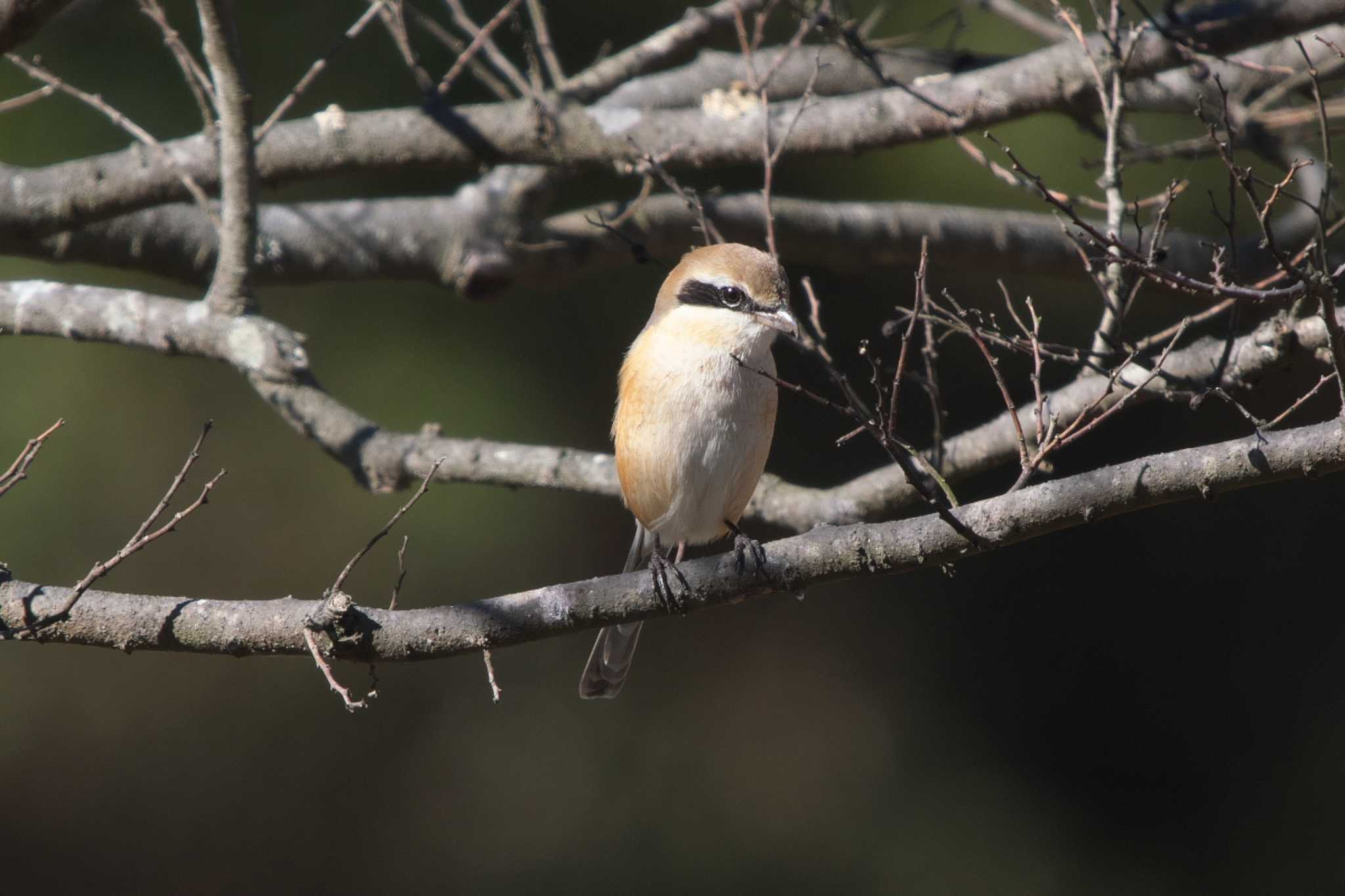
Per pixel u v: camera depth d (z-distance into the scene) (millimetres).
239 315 8602
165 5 12305
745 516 8719
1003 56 9805
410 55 8766
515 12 9586
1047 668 16266
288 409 8609
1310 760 15500
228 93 7938
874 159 13641
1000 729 16234
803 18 8406
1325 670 15734
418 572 14195
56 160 12188
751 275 7484
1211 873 15461
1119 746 15984
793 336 7379
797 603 16656
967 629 16516
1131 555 16391
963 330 6199
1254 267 9805
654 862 15422
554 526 14633
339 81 12711
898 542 5715
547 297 14094
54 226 8930
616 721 15875
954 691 16375
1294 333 6742
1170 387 7387
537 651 15648
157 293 13266
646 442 7703
